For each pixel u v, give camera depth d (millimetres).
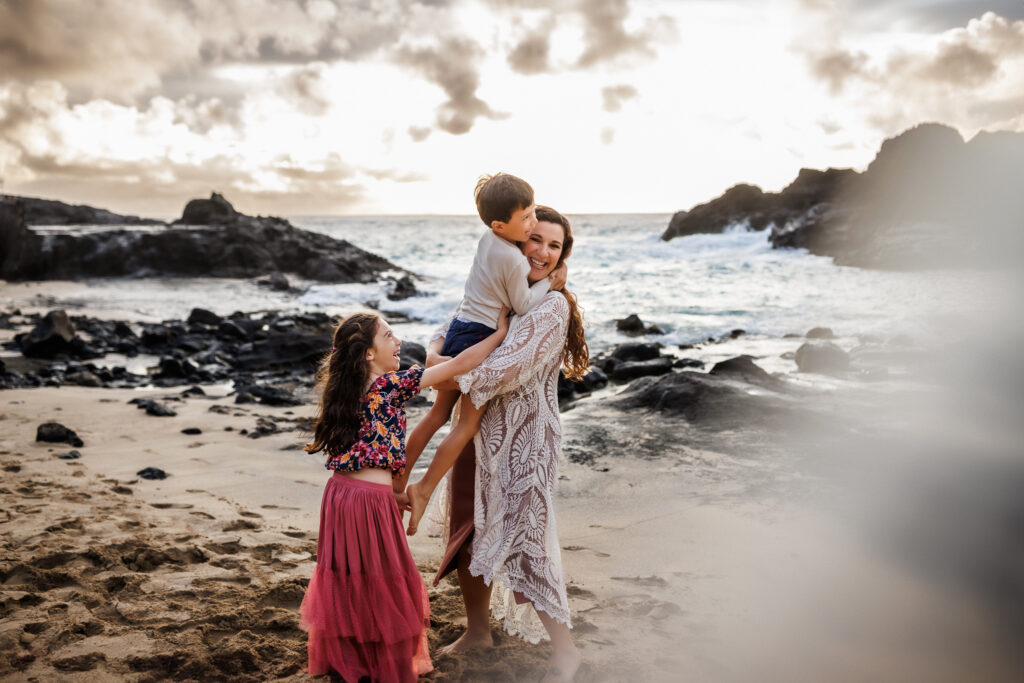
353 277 34906
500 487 3191
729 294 23125
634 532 5039
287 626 3600
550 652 3416
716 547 4711
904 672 3170
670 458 6699
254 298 27281
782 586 4094
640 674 3180
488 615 3486
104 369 12883
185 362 12852
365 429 3023
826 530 4895
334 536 3031
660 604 3873
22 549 4430
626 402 8633
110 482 6059
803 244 40375
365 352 3078
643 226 113562
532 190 3107
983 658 3232
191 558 4477
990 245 30719
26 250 32219
